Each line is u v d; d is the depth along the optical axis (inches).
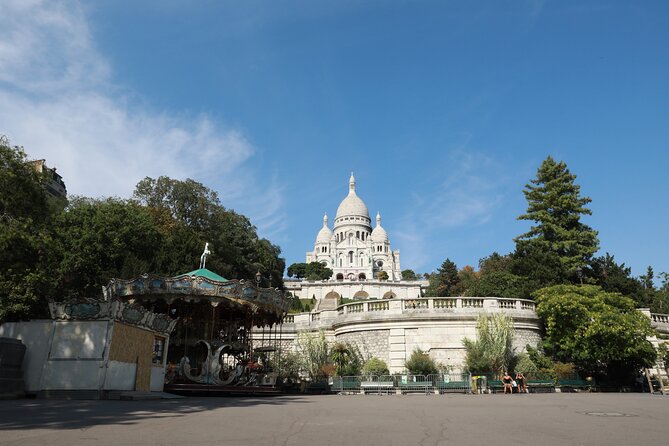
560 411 589.9
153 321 914.7
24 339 805.9
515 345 1398.9
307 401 808.3
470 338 1381.6
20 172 1042.7
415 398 934.4
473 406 676.7
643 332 1368.1
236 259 2723.9
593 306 1417.3
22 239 987.3
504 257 3255.4
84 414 492.7
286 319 1695.4
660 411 598.9
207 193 2640.3
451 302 1437.0
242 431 380.5
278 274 3417.8
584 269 2076.8
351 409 611.5
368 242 6953.7
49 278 1146.0
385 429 399.9
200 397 933.2
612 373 1400.1
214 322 1236.5
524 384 1219.2
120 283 1139.3
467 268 4286.4
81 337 796.0
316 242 7554.1
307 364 1405.0
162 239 1983.3
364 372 1332.4
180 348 1224.8
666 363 1481.3
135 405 629.6
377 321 1440.7
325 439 341.7
